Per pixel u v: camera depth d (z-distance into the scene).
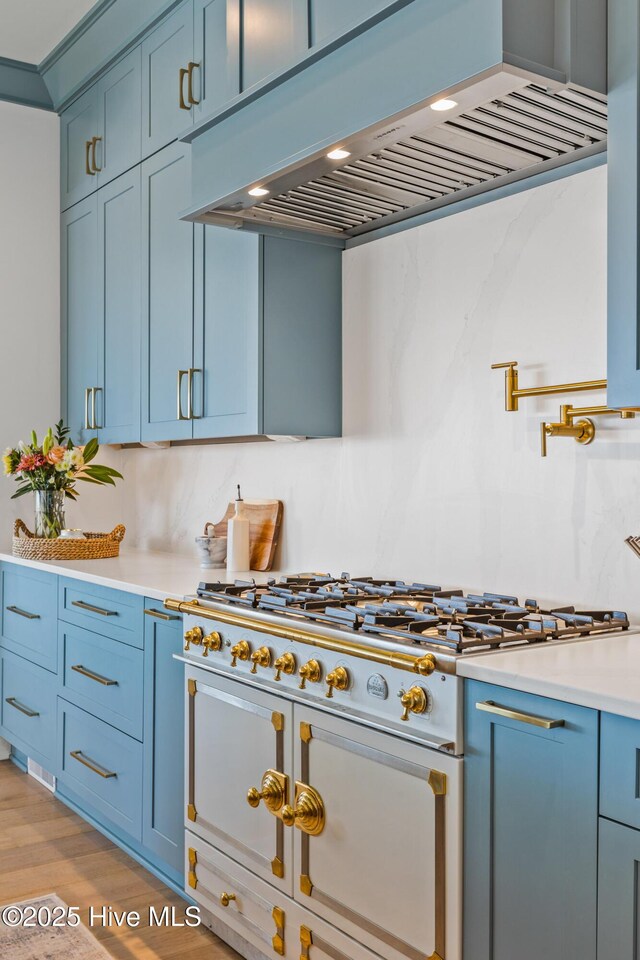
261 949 2.16
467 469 2.41
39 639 3.43
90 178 3.71
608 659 1.61
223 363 2.83
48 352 4.00
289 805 2.05
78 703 3.11
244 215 2.53
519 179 2.25
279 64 2.18
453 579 2.44
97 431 3.65
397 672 1.75
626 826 1.34
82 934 2.36
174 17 3.05
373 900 1.81
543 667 1.55
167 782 2.58
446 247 2.47
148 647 2.67
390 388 2.66
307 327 2.77
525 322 2.24
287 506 3.06
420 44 1.72
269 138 2.15
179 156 3.04
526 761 1.51
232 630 2.25
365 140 1.92
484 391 2.36
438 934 1.66
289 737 2.06
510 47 1.58
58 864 2.81
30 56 3.87
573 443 2.13
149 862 2.80
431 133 1.92
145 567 3.20
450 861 1.64
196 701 2.41
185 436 3.03
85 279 3.77
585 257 2.10
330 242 2.81
